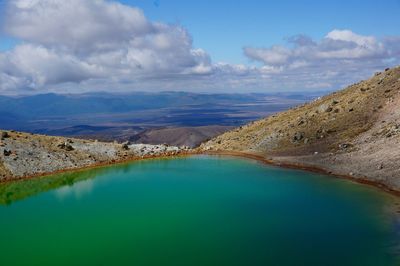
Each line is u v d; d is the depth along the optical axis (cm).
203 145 11881
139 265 3716
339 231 4328
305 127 9906
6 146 8238
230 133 12394
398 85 9719
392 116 8344
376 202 5212
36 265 3784
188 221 4872
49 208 5659
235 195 5969
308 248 3928
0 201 6147
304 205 5306
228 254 3881
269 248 3972
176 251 3994
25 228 4822
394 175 5972
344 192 5778
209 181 6956
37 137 9150
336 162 7425
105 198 6050
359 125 8831
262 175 7262
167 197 5991
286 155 8719
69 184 7144
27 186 7056
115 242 4281
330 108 10362
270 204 5431
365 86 10788
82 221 5012
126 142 10350
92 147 9494
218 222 4806
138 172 7969
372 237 4109
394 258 3619
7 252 4100
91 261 3838
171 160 9250
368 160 6931
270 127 11019
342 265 3541
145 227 4719
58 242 4341
